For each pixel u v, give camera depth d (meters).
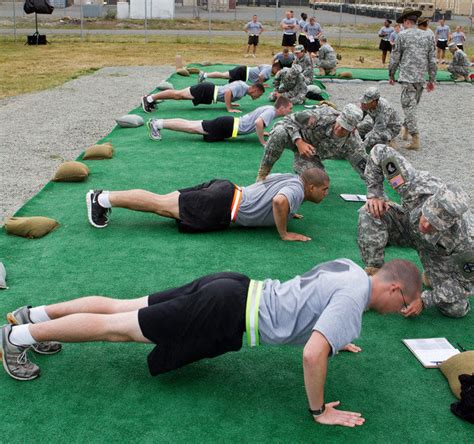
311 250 5.47
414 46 9.67
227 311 3.21
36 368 3.53
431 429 3.24
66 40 29.97
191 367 3.68
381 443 3.11
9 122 11.62
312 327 3.16
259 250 5.43
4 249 5.31
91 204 5.72
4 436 3.06
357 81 18.45
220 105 12.84
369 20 47.78
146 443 3.04
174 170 7.93
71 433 3.09
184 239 5.61
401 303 3.16
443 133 11.75
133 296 4.53
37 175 8.11
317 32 24.11
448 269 4.38
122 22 39.84
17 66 20.58
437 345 4.01
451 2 49.34
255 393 3.46
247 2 62.22
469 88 18.31
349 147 6.35
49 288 4.62
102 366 3.66
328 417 3.21
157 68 20.48
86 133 10.75
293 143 6.32
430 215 3.80
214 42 30.59
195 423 3.19
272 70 14.10
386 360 3.87
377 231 4.73
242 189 5.75
